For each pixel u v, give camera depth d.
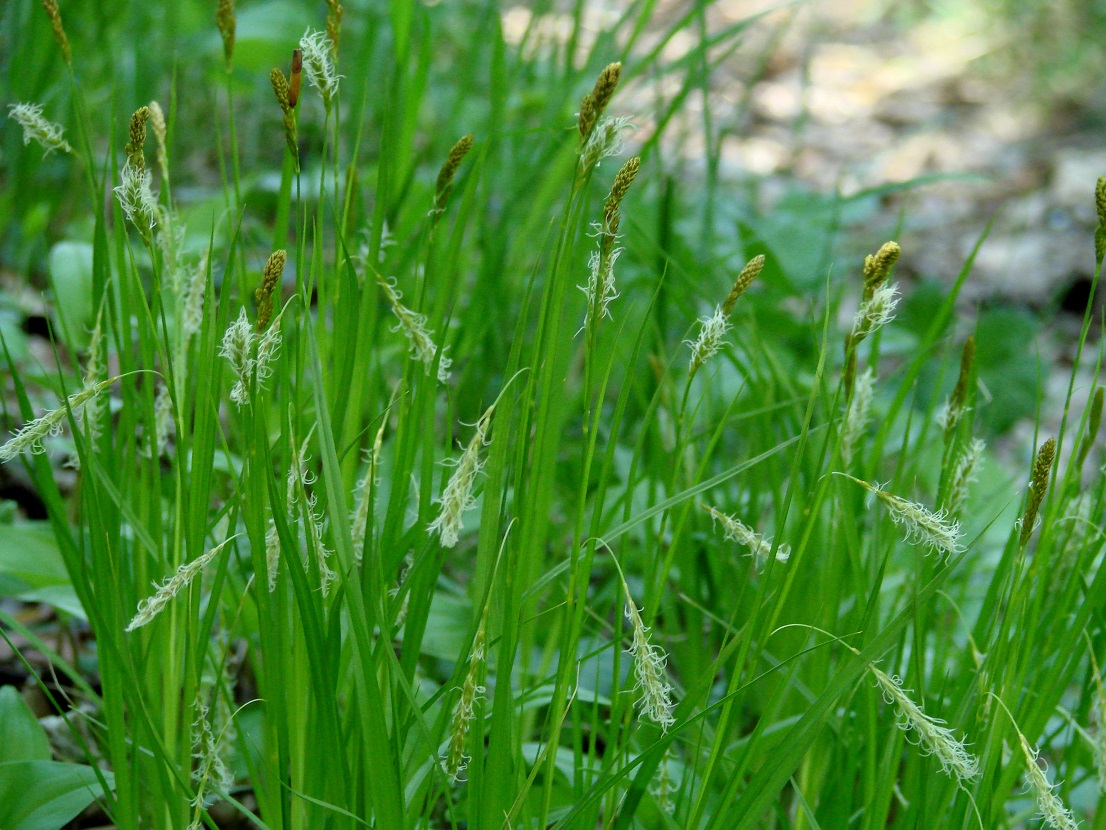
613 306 1.19
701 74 1.11
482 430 0.60
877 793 0.68
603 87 0.61
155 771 0.69
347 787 0.65
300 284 0.65
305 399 0.72
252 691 0.83
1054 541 0.75
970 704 0.69
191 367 0.71
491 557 0.63
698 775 0.75
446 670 0.85
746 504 0.92
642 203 1.33
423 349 0.66
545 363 0.64
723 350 0.84
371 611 0.64
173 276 0.69
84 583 0.65
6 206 1.31
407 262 0.94
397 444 0.67
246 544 0.79
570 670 0.66
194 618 0.66
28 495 1.02
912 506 0.62
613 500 0.96
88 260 0.93
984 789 0.67
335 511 0.61
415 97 1.00
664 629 0.92
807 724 0.64
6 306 1.13
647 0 1.07
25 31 1.35
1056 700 0.70
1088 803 0.78
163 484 0.79
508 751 0.64
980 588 0.92
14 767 0.71
